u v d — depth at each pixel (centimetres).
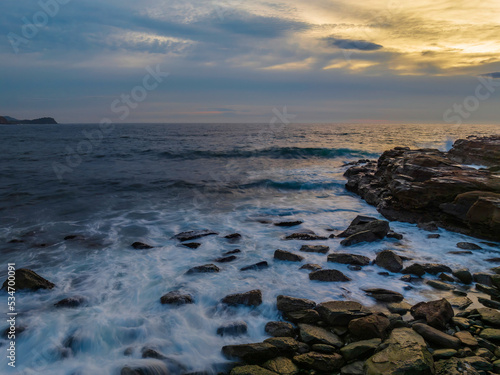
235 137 5791
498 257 747
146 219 1125
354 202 1389
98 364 411
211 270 678
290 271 683
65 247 847
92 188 1642
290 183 1733
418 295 585
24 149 3628
